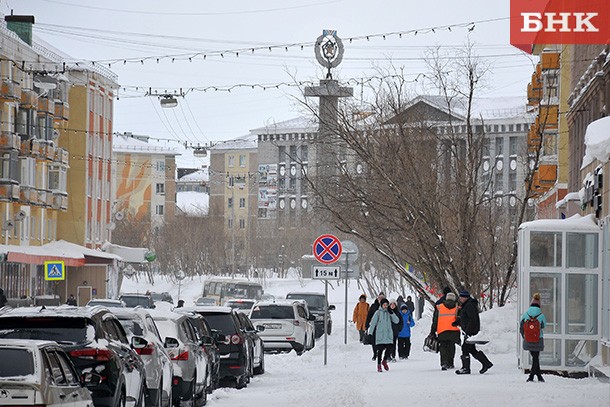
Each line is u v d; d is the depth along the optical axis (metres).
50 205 139.00
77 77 152.75
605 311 46.72
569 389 37.62
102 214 162.62
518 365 50.06
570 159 87.06
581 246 47.72
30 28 136.38
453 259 71.50
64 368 23.45
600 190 50.41
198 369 38.78
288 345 72.31
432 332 55.00
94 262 148.88
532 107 106.88
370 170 72.56
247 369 49.09
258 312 73.38
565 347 47.59
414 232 69.12
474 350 48.34
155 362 33.00
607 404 32.53
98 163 160.25
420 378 45.91
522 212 71.00
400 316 60.62
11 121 125.38
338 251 57.66
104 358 26.72
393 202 71.31
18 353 21.72
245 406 37.06
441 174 74.69
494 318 61.72
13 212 126.94
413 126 74.62
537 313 43.53
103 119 162.88
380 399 35.97
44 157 132.50
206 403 39.94
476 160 71.25
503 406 33.28
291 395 39.38
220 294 126.44
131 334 33.16
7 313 27.33
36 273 134.88
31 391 21.09
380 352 51.75
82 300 149.50
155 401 32.94
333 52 73.44
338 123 71.31
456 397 35.66
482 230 83.12
